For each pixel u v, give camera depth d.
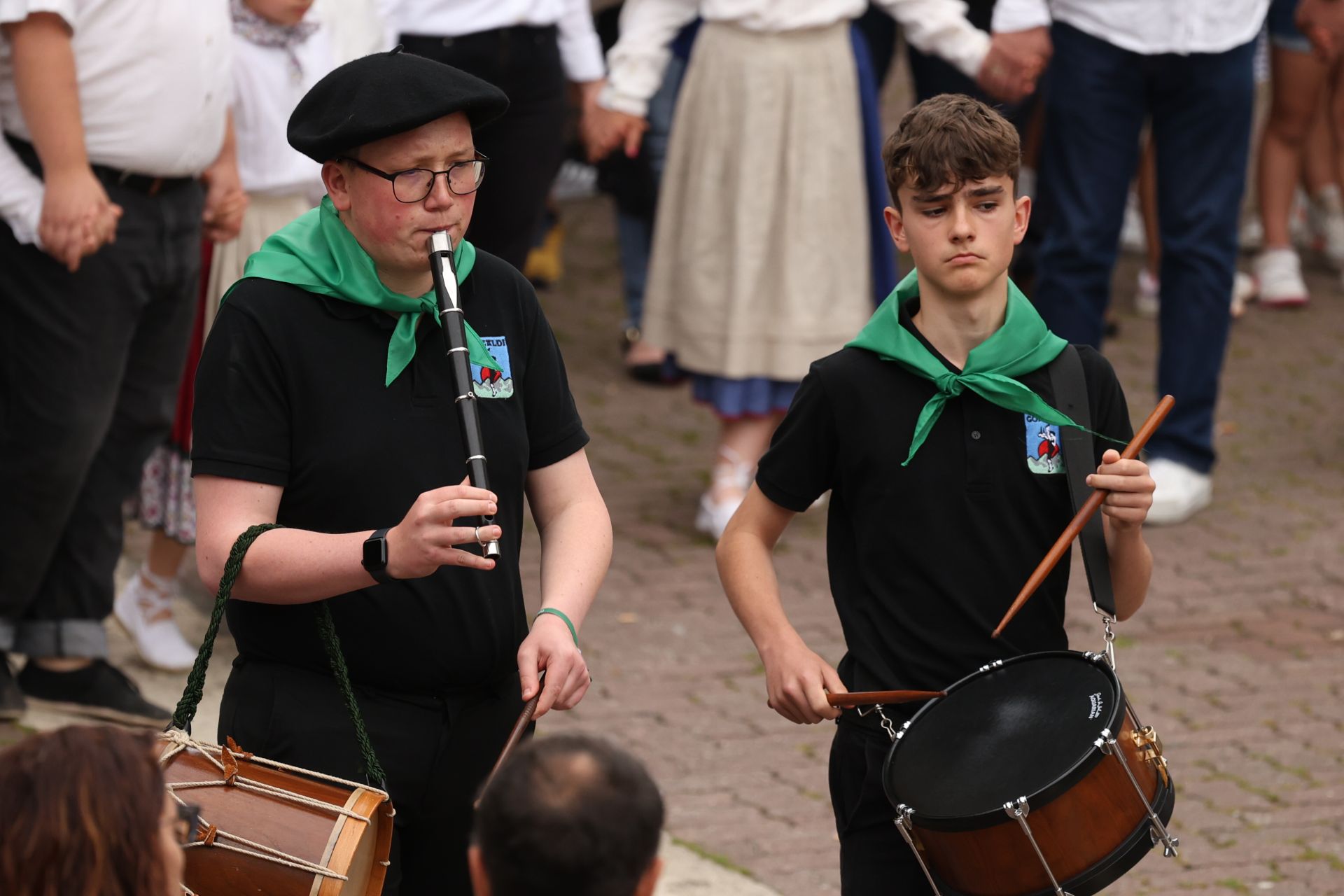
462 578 10.45
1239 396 30.11
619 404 29.33
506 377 10.81
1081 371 11.56
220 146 17.03
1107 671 10.69
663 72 23.84
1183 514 24.94
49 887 6.60
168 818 7.05
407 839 10.93
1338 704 19.55
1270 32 32.81
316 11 19.00
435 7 22.53
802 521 25.02
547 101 23.55
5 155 15.88
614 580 22.69
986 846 10.05
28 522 16.70
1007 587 11.37
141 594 19.44
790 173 22.69
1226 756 18.30
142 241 16.52
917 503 11.38
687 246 23.17
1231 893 15.59
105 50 15.84
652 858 7.25
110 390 16.62
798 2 22.41
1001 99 23.58
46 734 7.00
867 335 11.61
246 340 10.25
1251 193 39.59
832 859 16.19
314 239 10.52
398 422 10.39
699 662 20.48
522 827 7.05
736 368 22.98
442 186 10.15
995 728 10.66
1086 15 23.48
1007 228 11.36
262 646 10.55
